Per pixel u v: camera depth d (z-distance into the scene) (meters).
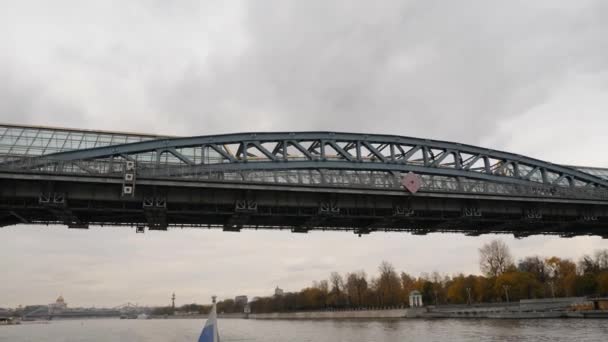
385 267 190.50
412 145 59.06
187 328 180.62
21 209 45.69
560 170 65.94
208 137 51.25
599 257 151.62
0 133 49.78
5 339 121.69
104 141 52.53
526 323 84.81
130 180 44.06
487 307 129.38
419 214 56.94
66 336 134.38
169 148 49.56
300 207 52.31
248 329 140.88
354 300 199.38
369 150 57.34
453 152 60.56
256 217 54.16
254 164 51.81
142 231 53.53
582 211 63.38
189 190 48.12
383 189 52.44
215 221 55.56
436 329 86.50
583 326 71.38
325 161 54.94
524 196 58.06
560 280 148.00
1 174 42.09
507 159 63.03
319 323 151.12
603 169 81.31
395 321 128.12
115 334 143.25
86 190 45.22
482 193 56.25
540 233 69.56
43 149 49.31
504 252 148.88
